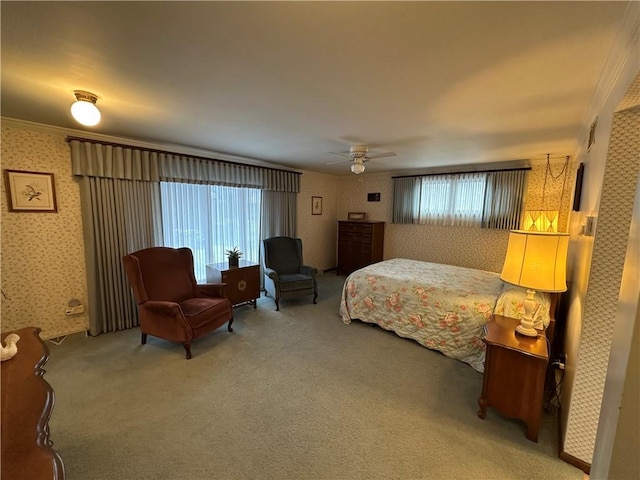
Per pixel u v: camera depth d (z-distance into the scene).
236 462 1.57
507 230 4.38
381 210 5.81
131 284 2.84
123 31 1.22
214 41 1.30
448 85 1.72
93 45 1.33
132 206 3.24
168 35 1.25
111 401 2.05
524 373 1.73
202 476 1.48
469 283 3.12
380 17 1.11
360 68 1.53
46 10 1.08
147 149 3.29
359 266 5.70
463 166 4.71
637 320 0.50
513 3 1.02
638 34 1.08
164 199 3.63
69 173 2.93
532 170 4.09
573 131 2.63
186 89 1.82
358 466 1.55
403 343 3.04
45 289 2.89
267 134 2.92
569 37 1.21
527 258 1.83
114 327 3.18
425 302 2.97
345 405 2.04
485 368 1.88
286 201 5.20
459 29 1.18
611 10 1.03
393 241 5.67
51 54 1.41
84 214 2.96
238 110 2.20
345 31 1.21
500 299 2.52
